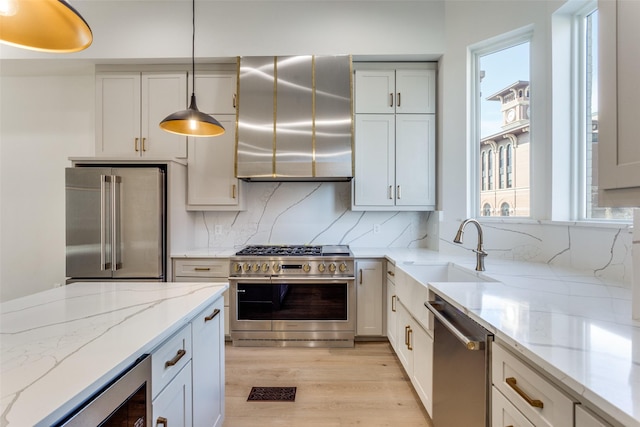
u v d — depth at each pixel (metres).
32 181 3.26
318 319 2.73
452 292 1.39
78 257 2.54
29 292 3.26
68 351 0.86
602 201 0.94
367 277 2.79
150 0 2.86
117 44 2.86
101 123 2.96
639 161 0.82
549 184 2.15
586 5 2.03
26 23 0.93
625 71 0.85
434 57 2.86
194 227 3.26
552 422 0.77
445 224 2.80
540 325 0.98
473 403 1.17
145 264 2.61
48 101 3.26
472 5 2.61
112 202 2.55
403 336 2.20
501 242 2.41
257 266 2.71
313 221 3.30
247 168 2.77
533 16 2.26
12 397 0.64
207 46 2.85
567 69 2.13
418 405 1.94
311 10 2.85
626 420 0.55
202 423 1.38
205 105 2.95
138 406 0.91
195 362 1.31
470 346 1.09
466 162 2.68
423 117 2.92
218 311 1.56
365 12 2.83
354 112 2.92
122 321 1.09
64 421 0.65
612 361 0.74
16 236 3.26
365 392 2.07
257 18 2.86
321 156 2.76
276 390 2.09
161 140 2.96
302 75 2.82
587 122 2.07
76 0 2.84
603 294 1.35
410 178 2.93
